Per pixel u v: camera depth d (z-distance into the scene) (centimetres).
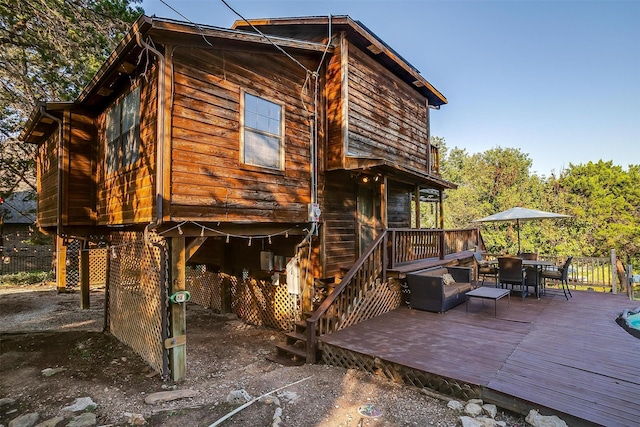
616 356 442
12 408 391
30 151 1406
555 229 2234
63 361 561
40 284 1399
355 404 375
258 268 852
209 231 533
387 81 937
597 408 309
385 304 727
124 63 525
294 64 689
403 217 1138
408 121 1039
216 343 696
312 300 743
